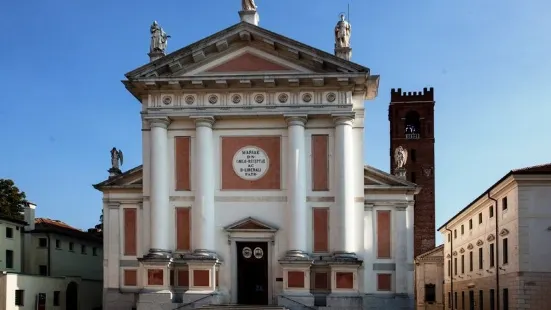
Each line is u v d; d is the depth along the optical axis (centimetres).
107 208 3697
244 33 3509
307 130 3522
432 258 7575
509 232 4419
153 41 3716
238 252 3506
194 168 3541
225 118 3541
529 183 4194
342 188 3406
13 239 5128
